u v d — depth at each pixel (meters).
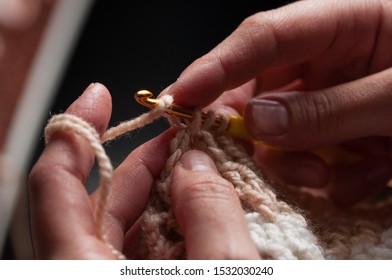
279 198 0.30
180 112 0.29
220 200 0.26
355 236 0.30
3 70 0.41
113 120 0.39
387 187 0.36
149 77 0.41
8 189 0.40
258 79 0.35
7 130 0.41
